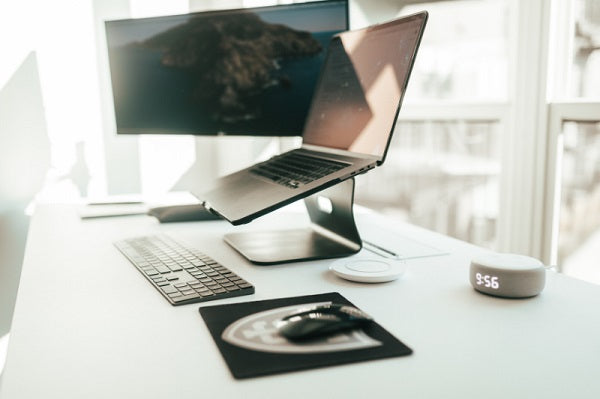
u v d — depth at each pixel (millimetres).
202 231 1361
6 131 2035
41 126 2076
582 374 595
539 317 762
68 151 2119
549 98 1820
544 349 658
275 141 2375
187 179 2303
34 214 1600
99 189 2184
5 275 2076
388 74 1027
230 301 839
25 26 2021
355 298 844
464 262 1044
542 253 1903
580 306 806
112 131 2172
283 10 1525
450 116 2086
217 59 1619
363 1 2273
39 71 2053
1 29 1995
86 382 587
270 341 678
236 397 551
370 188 2508
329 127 1244
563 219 1893
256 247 1142
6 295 2086
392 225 1393
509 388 565
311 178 1055
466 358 635
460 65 2271
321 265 1034
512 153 1927
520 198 1925
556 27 1797
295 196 991
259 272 993
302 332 668
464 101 2039
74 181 2143
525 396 549
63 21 2062
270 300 831
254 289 875
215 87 1638
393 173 2432
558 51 1818
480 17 2186
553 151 1829
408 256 1084
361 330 708
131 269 1022
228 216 1031
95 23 2105
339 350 649
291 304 812
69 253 1148
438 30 2275
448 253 1110
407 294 861
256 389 566
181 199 1826
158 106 1718
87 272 1006
